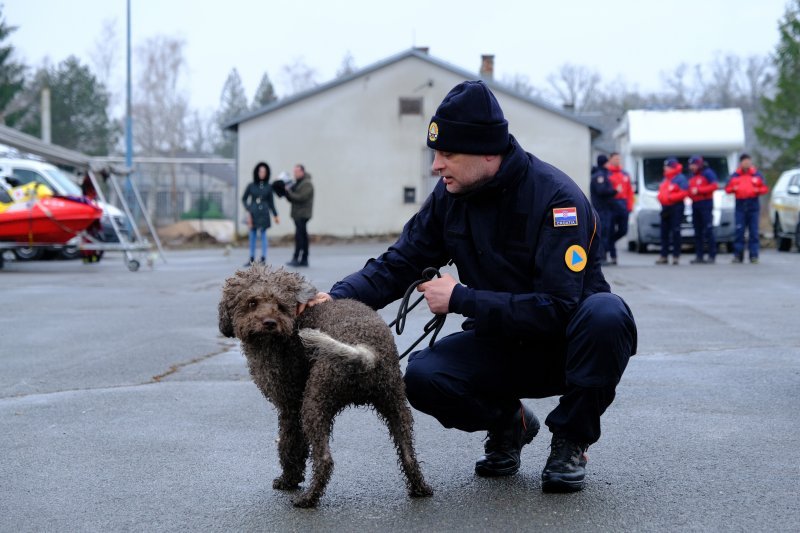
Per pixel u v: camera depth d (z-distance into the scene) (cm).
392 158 3428
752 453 535
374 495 468
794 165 3803
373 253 2572
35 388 746
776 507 441
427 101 3412
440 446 564
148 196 4197
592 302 450
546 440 579
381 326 437
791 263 1998
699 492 465
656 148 2444
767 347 897
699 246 2022
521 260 464
